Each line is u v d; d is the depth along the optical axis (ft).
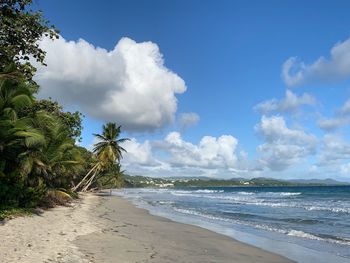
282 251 47.93
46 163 82.17
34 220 60.39
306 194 270.46
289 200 180.14
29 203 71.92
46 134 84.79
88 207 109.50
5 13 60.95
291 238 58.90
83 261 35.29
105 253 40.32
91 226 62.34
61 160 99.96
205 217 92.22
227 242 54.24
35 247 39.11
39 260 33.68
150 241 51.49
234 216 95.76
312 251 48.11
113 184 350.23
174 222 79.61
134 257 39.52
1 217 56.85
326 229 71.00
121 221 76.54
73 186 191.72
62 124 96.73
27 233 47.01
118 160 214.07
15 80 62.75
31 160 70.08
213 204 147.43
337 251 48.24
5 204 64.95
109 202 150.51
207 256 43.39
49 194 95.50
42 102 92.32
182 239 55.36
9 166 67.97
